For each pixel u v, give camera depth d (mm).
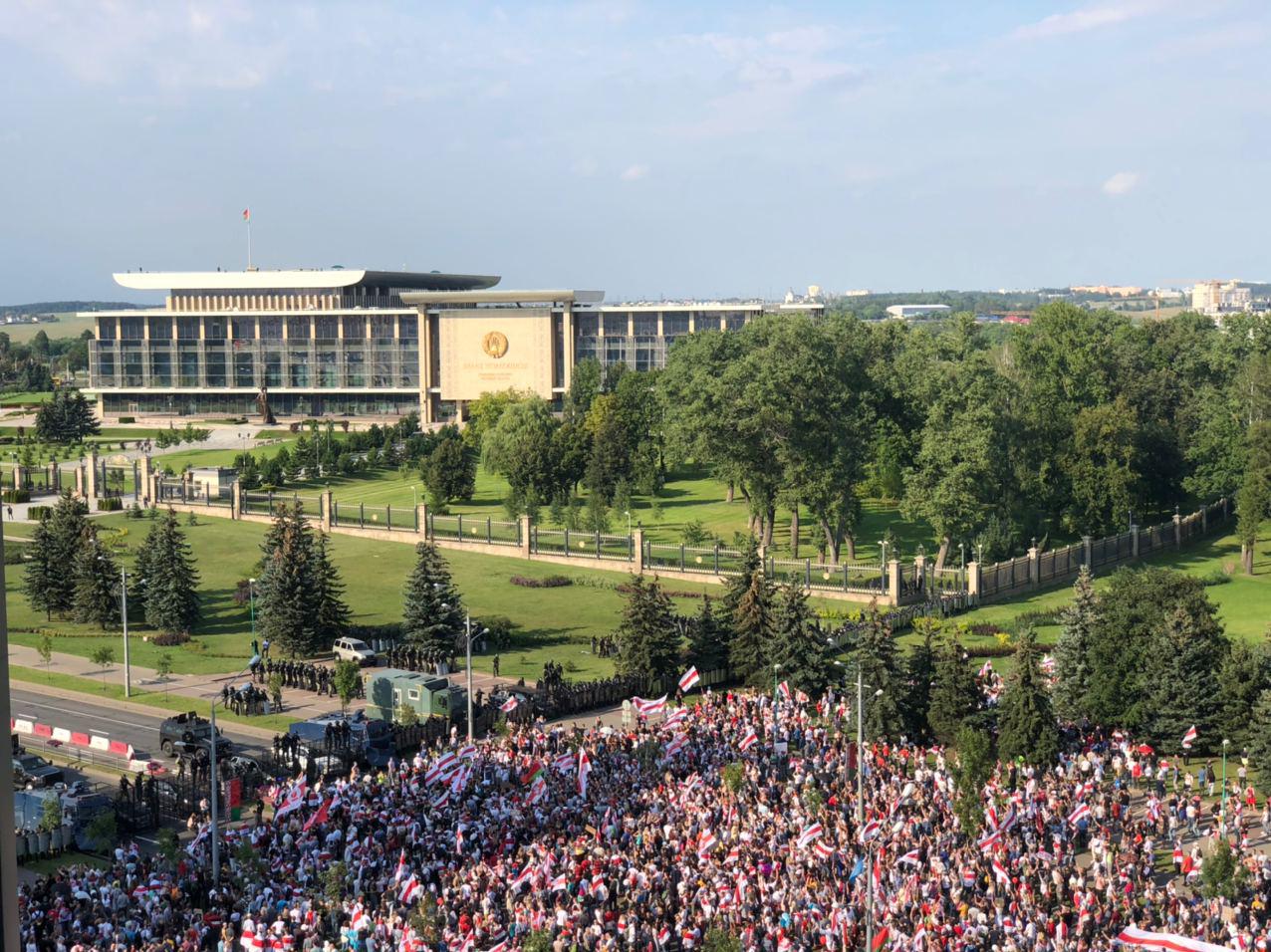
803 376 140000
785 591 99812
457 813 64938
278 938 49594
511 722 88562
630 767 72688
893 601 122000
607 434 184750
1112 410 152000
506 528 161625
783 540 156125
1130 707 81938
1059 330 185875
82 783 75750
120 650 113000
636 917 52406
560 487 184250
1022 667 77750
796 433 141000
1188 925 52781
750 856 57750
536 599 129500
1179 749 80188
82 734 86188
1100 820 66562
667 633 98812
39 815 70938
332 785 70188
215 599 131125
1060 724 83375
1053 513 155125
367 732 83000
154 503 180125
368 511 174875
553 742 76562
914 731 83375
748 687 99562
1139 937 48062
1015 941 50500
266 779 76812
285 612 110812
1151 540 153375
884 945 50250
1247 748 74812
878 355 181000
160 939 51438
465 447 199125
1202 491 162250
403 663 106062
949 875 56500
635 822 63312
